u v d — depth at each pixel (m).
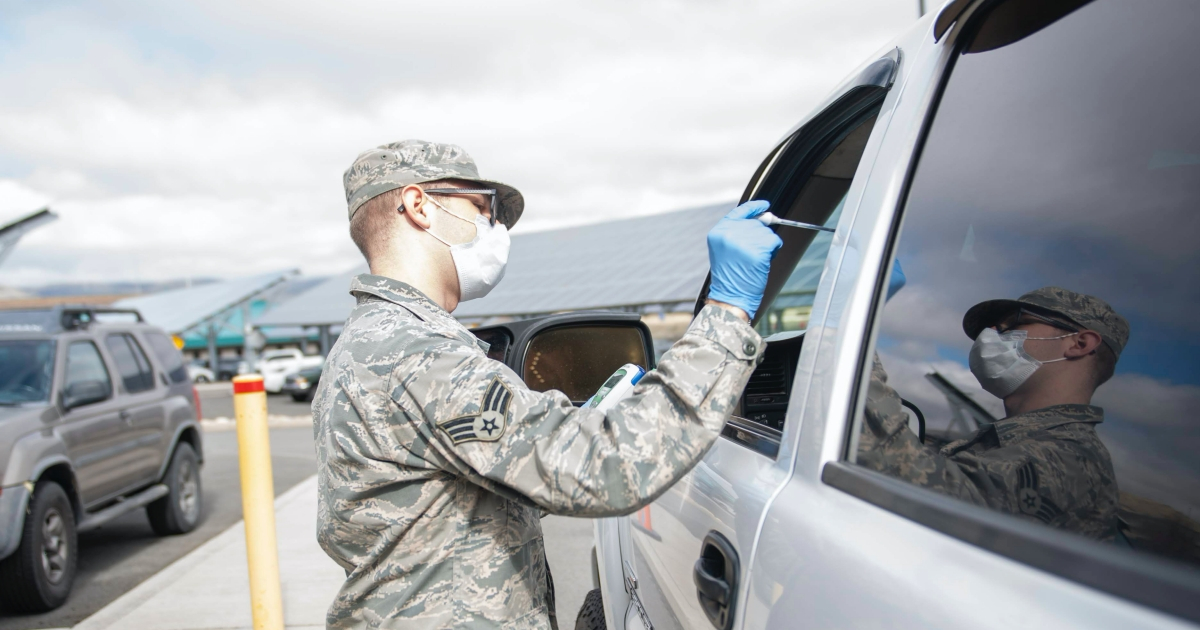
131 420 5.41
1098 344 0.90
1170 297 0.83
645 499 1.04
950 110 1.03
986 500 0.97
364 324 1.23
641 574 1.75
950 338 1.04
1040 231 0.96
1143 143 0.85
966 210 1.04
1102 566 0.57
